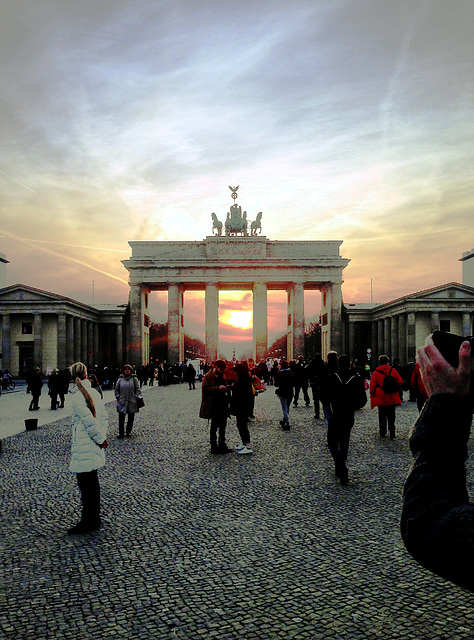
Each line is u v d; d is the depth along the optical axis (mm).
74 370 10148
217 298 96375
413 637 5695
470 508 1769
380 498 11328
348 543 8680
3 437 21344
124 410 20906
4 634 5945
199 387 61000
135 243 97688
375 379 19719
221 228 100188
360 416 26938
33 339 84438
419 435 2035
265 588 7039
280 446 18172
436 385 2053
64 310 82562
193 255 97938
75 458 9602
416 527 1840
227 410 17312
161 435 21422
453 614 6199
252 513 10461
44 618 6309
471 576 1626
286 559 8047
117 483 13203
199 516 10328
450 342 2084
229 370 29328
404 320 85500
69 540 9070
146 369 65062
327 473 13836
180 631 5961
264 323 95688
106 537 9203
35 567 7879
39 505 11297
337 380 13055
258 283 96562
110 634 5922
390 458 15695
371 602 6562
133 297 95875
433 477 1928
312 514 10305
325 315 101750
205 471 14422
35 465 15586
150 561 8070
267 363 63812
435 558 1738
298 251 97750
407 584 7066
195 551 8461
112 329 107312
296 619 6172
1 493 12344
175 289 96188
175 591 6996
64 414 30844
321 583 7160
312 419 25609
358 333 107375
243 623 6113
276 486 12570
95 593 6973
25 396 47969
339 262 95938
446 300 80938
